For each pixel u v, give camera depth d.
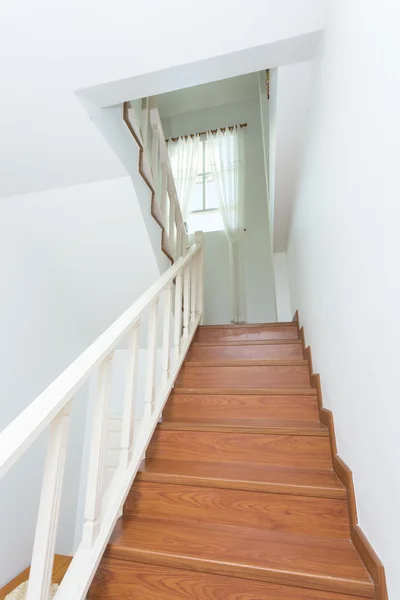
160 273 2.19
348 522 1.14
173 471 1.38
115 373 2.78
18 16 1.15
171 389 1.90
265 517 1.20
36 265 2.16
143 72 1.37
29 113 1.50
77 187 1.84
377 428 0.87
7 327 1.89
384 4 0.73
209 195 4.44
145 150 2.01
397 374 0.73
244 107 4.48
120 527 1.19
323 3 1.18
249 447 1.51
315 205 1.62
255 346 2.37
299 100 1.65
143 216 1.94
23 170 1.77
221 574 0.97
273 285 3.86
